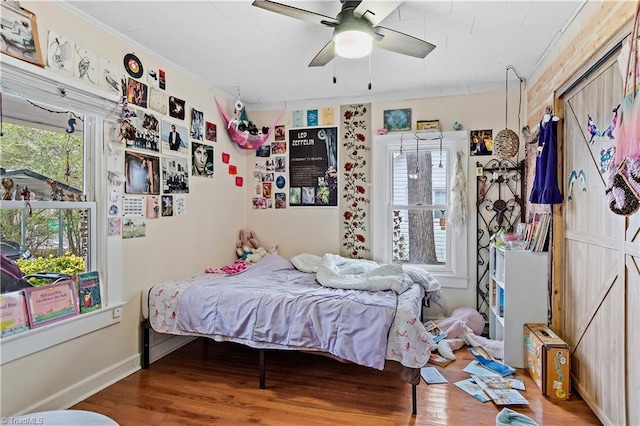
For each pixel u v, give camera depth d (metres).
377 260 3.92
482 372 2.70
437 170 3.79
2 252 1.95
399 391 2.45
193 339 3.45
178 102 3.16
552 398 2.31
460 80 3.46
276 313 2.52
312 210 4.14
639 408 1.69
